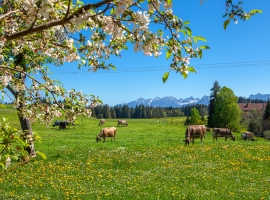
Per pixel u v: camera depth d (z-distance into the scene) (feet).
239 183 40.29
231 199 32.14
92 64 15.89
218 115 282.77
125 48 13.19
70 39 14.69
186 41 10.12
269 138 191.93
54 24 8.98
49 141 132.77
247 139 168.35
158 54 10.40
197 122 319.68
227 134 148.87
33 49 16.08
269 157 61.98
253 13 10.05
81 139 151.12
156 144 110.83
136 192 34.99
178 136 170.60
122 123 286.87
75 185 38.34
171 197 33.04
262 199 32.07
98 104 17.56
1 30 11.19
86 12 8.79
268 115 265.95
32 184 38.65
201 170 49.52
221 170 49.47
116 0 8.89
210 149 75.66
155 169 50.55
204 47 10.22
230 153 67.72
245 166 53.21
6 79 16.26
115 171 49.26
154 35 9.78
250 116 289.74
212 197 32.71
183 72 10.40
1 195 31.89
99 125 282.15
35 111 16.70
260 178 43.80
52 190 35.53
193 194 33.91
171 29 9.83
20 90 17.06
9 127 11.28
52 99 17.33
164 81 10.53
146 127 271.28
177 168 51.19
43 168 50.16
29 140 11.69
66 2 10.03
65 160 59.67
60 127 217.77
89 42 13.60
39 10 8.53
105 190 35.58
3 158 10.99
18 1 10.62
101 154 67.36
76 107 17.26
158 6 9.25
